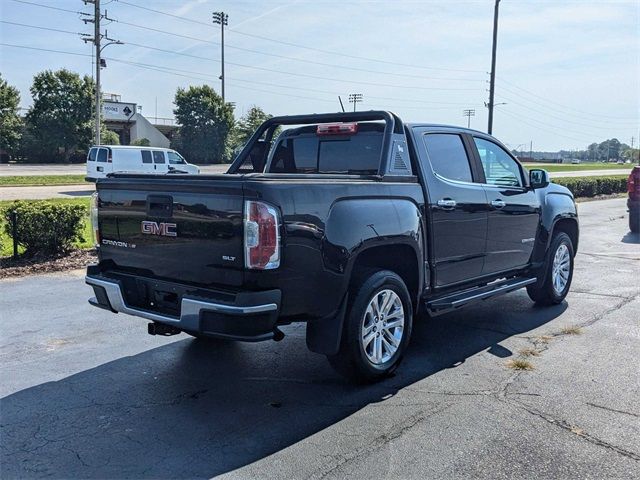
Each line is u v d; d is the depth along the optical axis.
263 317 3.69
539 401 4.21
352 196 4.24
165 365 5.03
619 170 65.38
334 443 3.62
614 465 3.34
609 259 10.27
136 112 77.94
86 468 3.33
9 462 3.40
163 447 3.58
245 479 3.21
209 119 68.06
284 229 3.75
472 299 5.44
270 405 4.20
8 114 61.84
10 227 9.34
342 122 5.51
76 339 5.71
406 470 3.29
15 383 4.60
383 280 4.49
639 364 4.97
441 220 5.10
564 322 6.32
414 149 5.04
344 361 4.40
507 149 6.44
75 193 25.22
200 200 3.90
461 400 4.25
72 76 63.47
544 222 6.71
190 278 4.04
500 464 3.35
